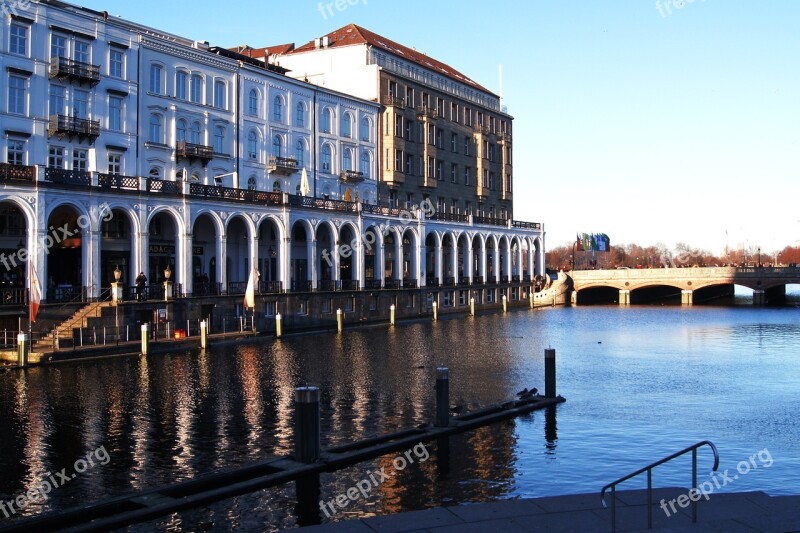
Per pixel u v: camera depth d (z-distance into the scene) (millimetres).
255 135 62250
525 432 22281
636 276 101938
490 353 43062
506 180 101562
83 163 48688
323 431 22562
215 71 58219
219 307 50688
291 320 57250
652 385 31625
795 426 23531
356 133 74438
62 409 25453
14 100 45062
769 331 58281
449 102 89875
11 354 36156
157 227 52406
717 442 21422
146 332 40031
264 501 15828
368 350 43844
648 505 12102
